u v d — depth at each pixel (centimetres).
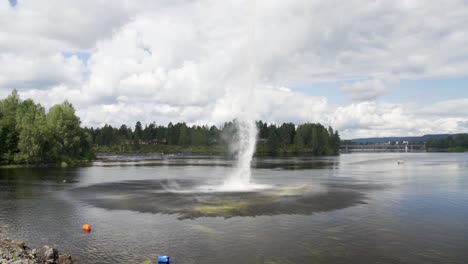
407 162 15100
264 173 9281
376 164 13612
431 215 3784
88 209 4194
